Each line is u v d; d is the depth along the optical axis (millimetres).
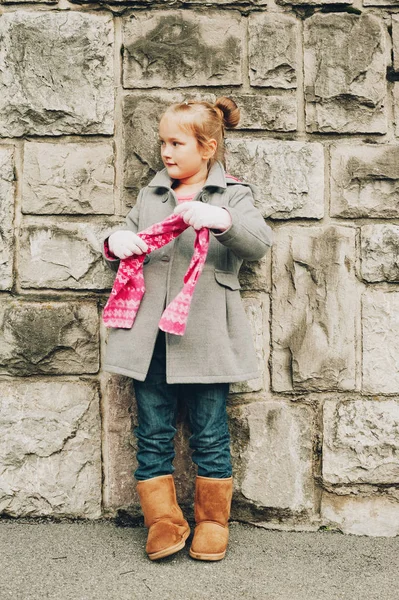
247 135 2047
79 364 2057
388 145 2047
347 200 2049
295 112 2051
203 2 2049
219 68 2047
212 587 1660
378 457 2037
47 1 2053
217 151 1928
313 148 2045
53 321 2045
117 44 2053
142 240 1737
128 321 1791
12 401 2053
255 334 2049
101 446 2062
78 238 2053
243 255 1768
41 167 2057
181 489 2061
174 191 1908
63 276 2053
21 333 2045
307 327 2051
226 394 1882
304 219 2047
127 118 2057
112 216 2061
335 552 1889
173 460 2061
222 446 1860
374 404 2039
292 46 2051
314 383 2049
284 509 2041
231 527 2037
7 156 2055
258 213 1853
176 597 1609
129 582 1675
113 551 1847
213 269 1823
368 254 2045
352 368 2049
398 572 1769
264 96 2049
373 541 1979
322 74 2055
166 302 1807
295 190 2041
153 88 2057
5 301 2049
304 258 2049
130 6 2053
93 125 2055
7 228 2053
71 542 1902
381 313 2047
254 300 2051
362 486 2039
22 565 1759
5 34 2047
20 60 2051
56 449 2053
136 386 1881
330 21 2057
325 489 2043
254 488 2047
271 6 2053
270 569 1767
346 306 2047
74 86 2053
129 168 2061
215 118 1847
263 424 2049
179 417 2057
